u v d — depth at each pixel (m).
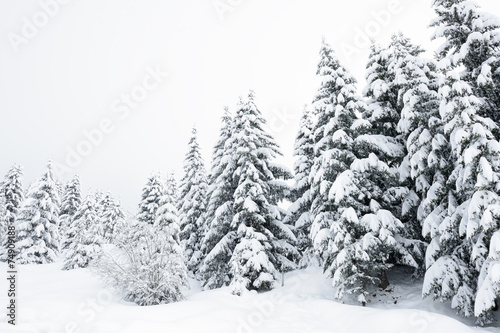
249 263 15.28
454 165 11.96
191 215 24.33
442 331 8.05
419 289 13.67
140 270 13.27
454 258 10.88
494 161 9.17
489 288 8.53
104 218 39.12
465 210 10.20
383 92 15.10
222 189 19.38
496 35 10.88
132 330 8.44
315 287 15.89
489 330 9.16
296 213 21.58
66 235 39.56
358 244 12.79
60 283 17.30
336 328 10.16
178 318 10.05
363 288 13.59
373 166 13.49
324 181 14.44
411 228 14.24
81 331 8.74
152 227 14.72
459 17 11.55
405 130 13.43
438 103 12.36
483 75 10.20
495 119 11.15
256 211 17.00
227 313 11.08
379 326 9.05
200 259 22.88
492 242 8.56
